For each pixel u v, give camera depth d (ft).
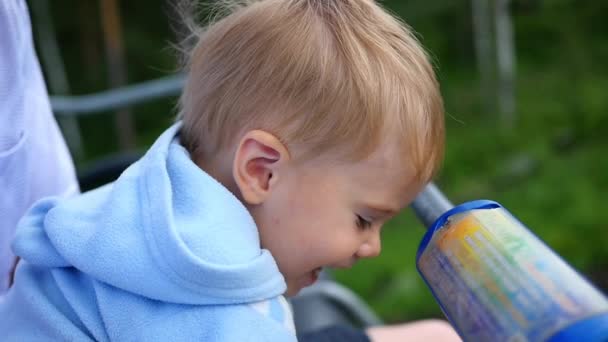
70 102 5.01
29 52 3.08
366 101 2.63
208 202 2.49
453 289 2.11
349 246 2.75
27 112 3.02
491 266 2.02
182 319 2.35
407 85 2.72
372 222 2.81
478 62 14.61
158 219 2.39
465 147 11.89
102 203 2.64
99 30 13.99
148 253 2.36
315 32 2.76
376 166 2.66
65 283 2.59
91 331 2.48
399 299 8.02
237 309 2.36
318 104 2.64
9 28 2.80
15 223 3.01
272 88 2.70
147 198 2.47
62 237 2.51
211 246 2.36
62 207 2.64
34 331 2.58
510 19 15.48
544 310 1.77
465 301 2.03
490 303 1.93
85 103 5.06
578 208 9.46
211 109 2.84
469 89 14.03
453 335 3.82
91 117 14.06
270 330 2.38
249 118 2.73
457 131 12.66
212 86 2.84
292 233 2.73
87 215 2.58
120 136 12.67
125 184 2.58
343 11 2.86
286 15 2.83
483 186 10.64
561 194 9.95
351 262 2.84
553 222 9.29
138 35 13.97
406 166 2.70
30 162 3.04
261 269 2.43
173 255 2.31
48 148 3.22
